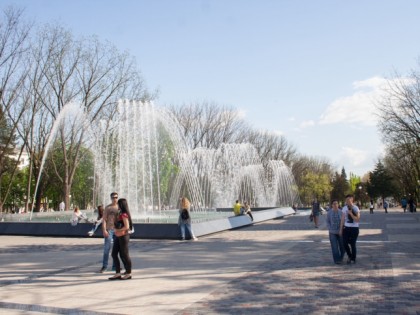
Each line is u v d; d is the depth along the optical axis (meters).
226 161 53.84
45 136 41.84
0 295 8.75
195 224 20.86
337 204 11.94
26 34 37.25
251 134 64.56
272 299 8.04
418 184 62.16
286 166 69.62
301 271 10.82
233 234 21.84
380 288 8.72
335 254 11.80
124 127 31.47
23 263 12.99
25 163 69.94
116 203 11.68
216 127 57.34
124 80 43.00
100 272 11.30
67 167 41.94
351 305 7.49
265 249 15.42
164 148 46.69
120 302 8.04
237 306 7.60
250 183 55.34
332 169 113.44
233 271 11.08
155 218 26.31
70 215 34.69
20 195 64.38
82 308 7.65
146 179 32.16
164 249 16.06
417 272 10.30
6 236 22.56
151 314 7.19
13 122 39.06
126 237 10.34
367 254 13.46
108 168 36.16
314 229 24.31
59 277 10.69
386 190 96.00
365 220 32.22
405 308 7.21
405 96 38.16
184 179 50.22
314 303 7.69
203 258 13.48
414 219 32.47
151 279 10.23
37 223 23.11
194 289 9.03
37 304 7.97
